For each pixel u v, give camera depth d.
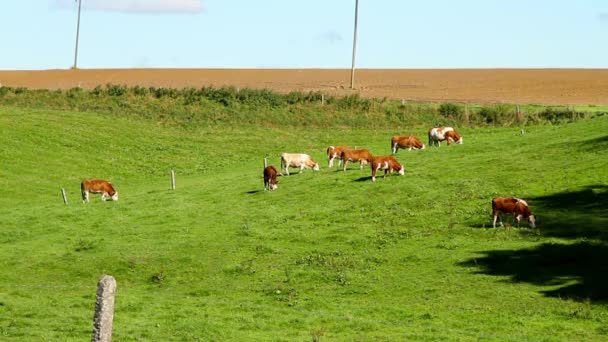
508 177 48.81
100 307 18.14
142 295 35.50
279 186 53.97
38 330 28.81
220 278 37.91
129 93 96.62
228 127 85.50
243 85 124.94
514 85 122.38
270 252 40.72
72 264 40.88
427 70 156.38
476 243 39.03
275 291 35.28
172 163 72.44
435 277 35.41
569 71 143.88
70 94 96.00
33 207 54.34
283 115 89.31
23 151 70.94
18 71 143.75
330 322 30.03
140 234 45.16
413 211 44.91
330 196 49.56
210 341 27.34
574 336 27.47
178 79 133.62
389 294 33.94
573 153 52.25
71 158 71.25
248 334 28.23
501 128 78.81
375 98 95.88
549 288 32.97
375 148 73.88
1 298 34.34
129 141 78.06
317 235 42.56
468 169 52.09
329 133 83.56
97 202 55.19
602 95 106.69
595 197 42.81
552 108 86.12
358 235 41.97
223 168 70.00
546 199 43.97
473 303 31.98
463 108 88.62
